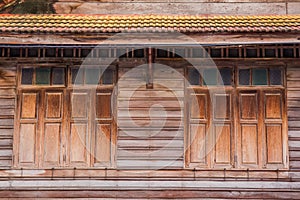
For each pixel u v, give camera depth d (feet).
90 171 29.73
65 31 26.99
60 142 29.91
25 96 30.30
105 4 33.32
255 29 27.04
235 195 29.55
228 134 29.94
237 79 30.14
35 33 27.09
